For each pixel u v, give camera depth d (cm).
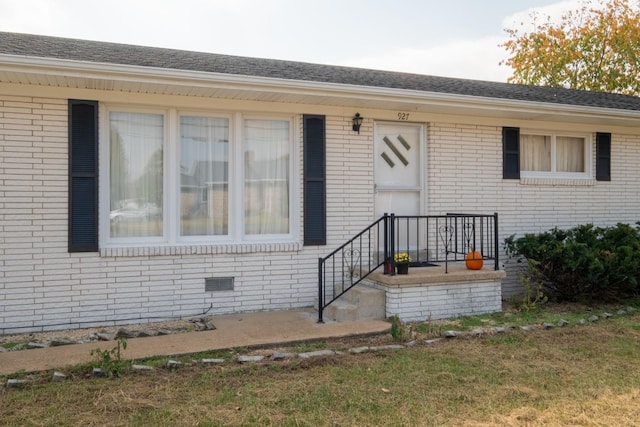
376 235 738
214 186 677
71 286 594
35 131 578
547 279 779
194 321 623
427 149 770
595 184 880
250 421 354
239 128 676
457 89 776
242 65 711
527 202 830
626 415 373
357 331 572
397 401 393
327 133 705
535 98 810
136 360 467
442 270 690
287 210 711
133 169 639
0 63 509
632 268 729
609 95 1048
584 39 2159
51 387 406
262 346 522
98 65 539
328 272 708
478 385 429
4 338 554
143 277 623
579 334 586
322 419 359
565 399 401
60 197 588
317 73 735
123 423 347
